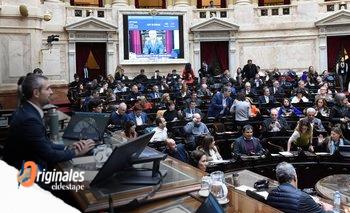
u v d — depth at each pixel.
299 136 7.05
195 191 1.97
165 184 1.97
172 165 2.37
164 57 18.83
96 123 2.89
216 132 8.20
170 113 9.45
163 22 18.78
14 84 10.80
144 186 1.89
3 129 4.80
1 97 10.53
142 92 13.41
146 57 18.58
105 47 18.52
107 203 1.68
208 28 19.19
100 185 1.83
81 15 18.06
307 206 3.48
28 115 2.35
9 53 10.75
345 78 16.98
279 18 19.39
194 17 19.59
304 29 19.09
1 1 10.59
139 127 7.63
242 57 19.75
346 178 5.06
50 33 17.05
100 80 15.66
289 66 19.33
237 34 19.62
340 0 18.48
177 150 5.64
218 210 1.69
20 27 10.89
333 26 18.58
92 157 2.33
